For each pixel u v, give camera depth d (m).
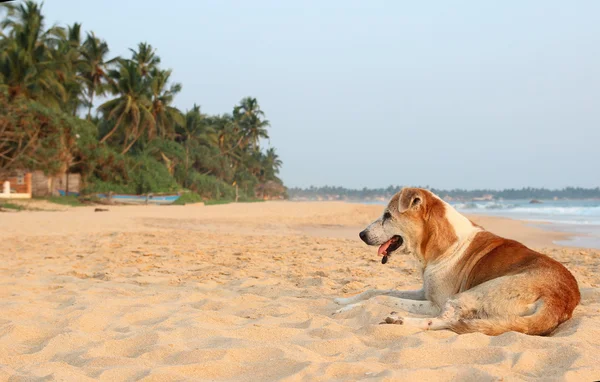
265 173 119.94
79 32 48.84
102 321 4.68
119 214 24.73
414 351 3.49
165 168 53.19
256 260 9.58
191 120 71.44
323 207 37.88
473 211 56.56
